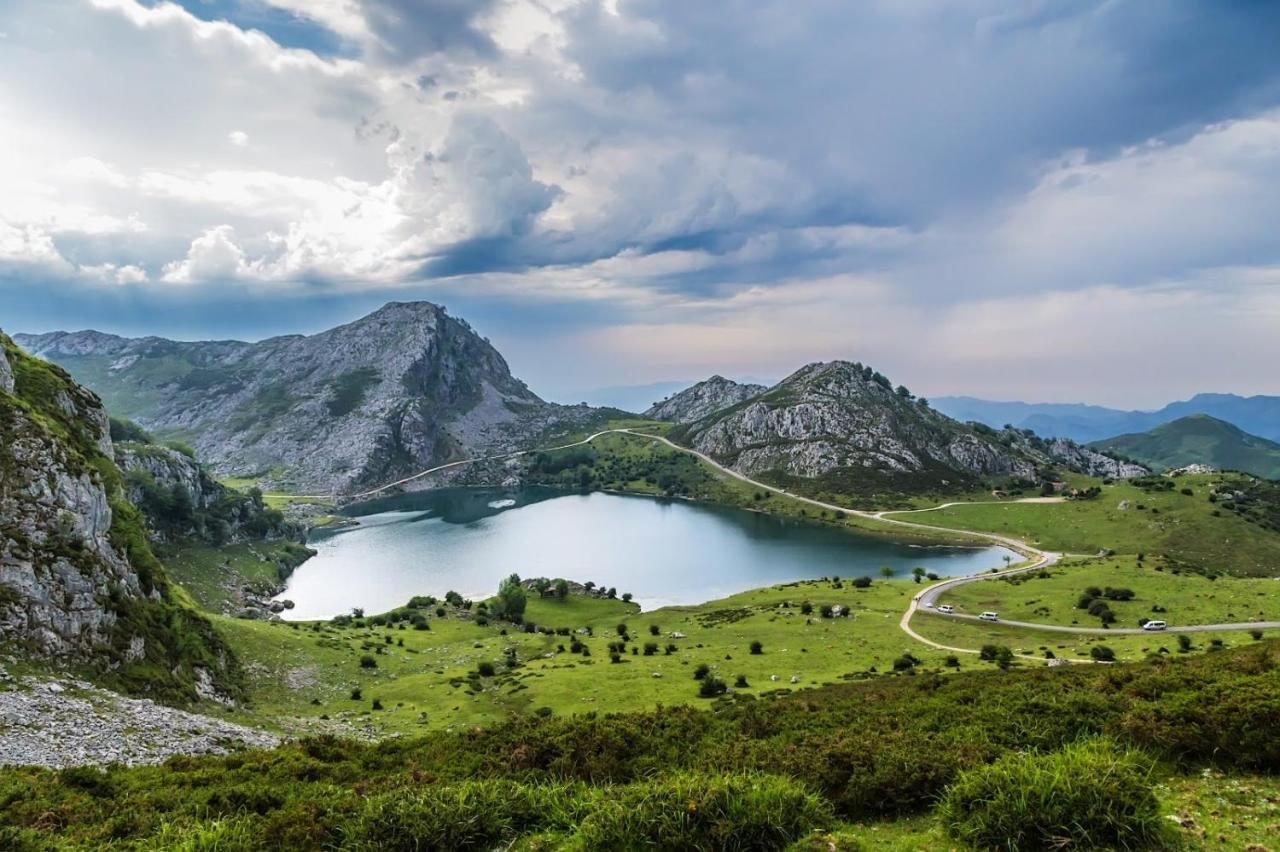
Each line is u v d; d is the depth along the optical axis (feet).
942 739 72.28
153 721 154.92
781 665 329.93
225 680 259.80
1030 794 47.11
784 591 579.48
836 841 48.98
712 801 51.85
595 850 50.42
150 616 239.91
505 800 61.62
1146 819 43.93
